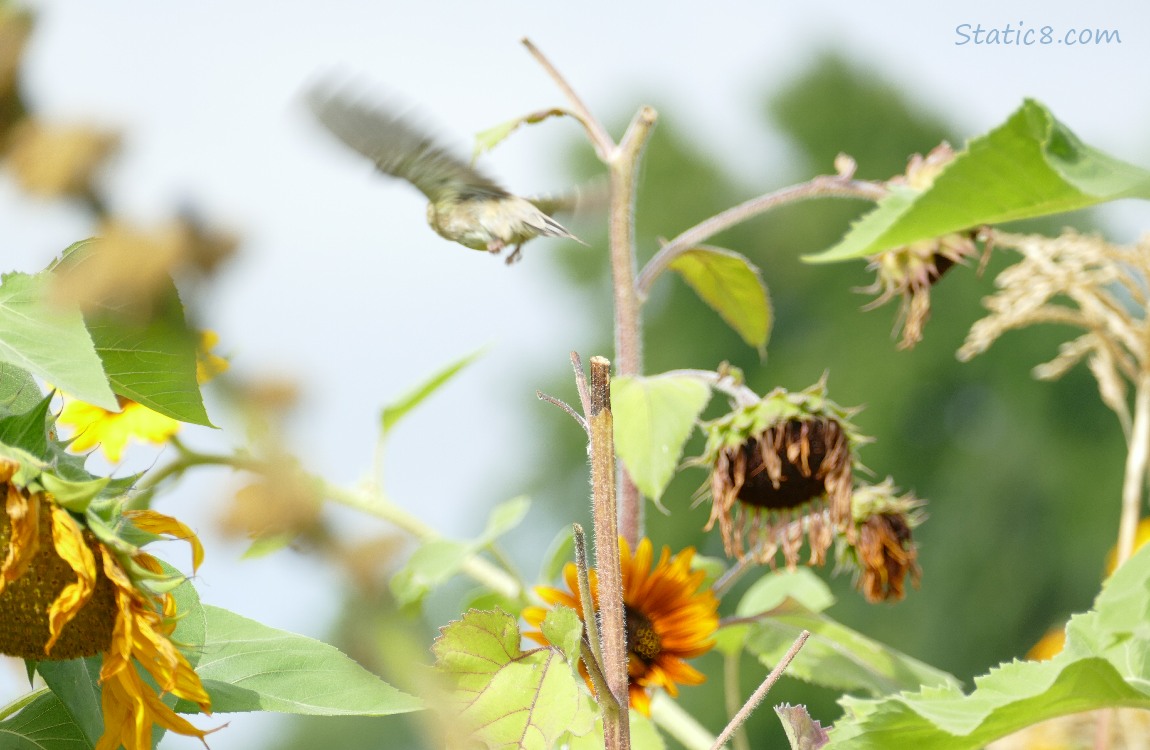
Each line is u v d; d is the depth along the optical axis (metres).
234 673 7.49
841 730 7.59
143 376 7.45
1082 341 8.38
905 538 7.98
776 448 7.91
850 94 48.28
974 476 40.38
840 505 7.90
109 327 7.40
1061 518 39.84
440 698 7.38
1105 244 8.30
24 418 7.41
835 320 44.03
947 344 41.03
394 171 7.51
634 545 7.89
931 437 41.78
